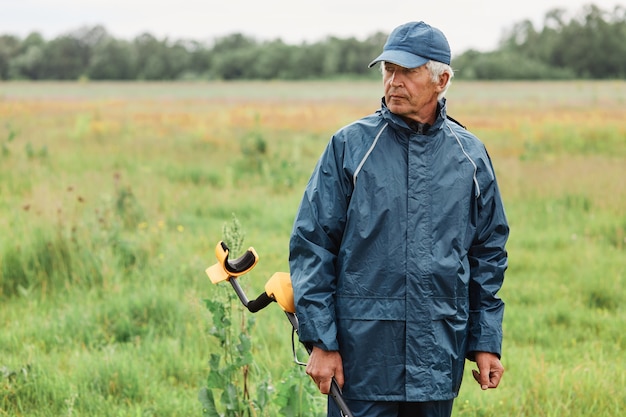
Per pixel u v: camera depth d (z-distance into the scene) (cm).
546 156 1534
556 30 10569
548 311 586
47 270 642
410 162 250
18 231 692
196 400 409
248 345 332
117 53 10719
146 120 2623
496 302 263
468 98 4694
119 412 389
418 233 248
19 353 474
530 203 995
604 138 1953
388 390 249
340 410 257
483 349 258
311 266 251
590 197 995
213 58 10569
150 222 835
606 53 9788
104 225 717
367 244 248
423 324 248
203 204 984
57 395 413
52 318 537
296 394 338
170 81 10319
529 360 475
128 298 567
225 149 1611
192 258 668
